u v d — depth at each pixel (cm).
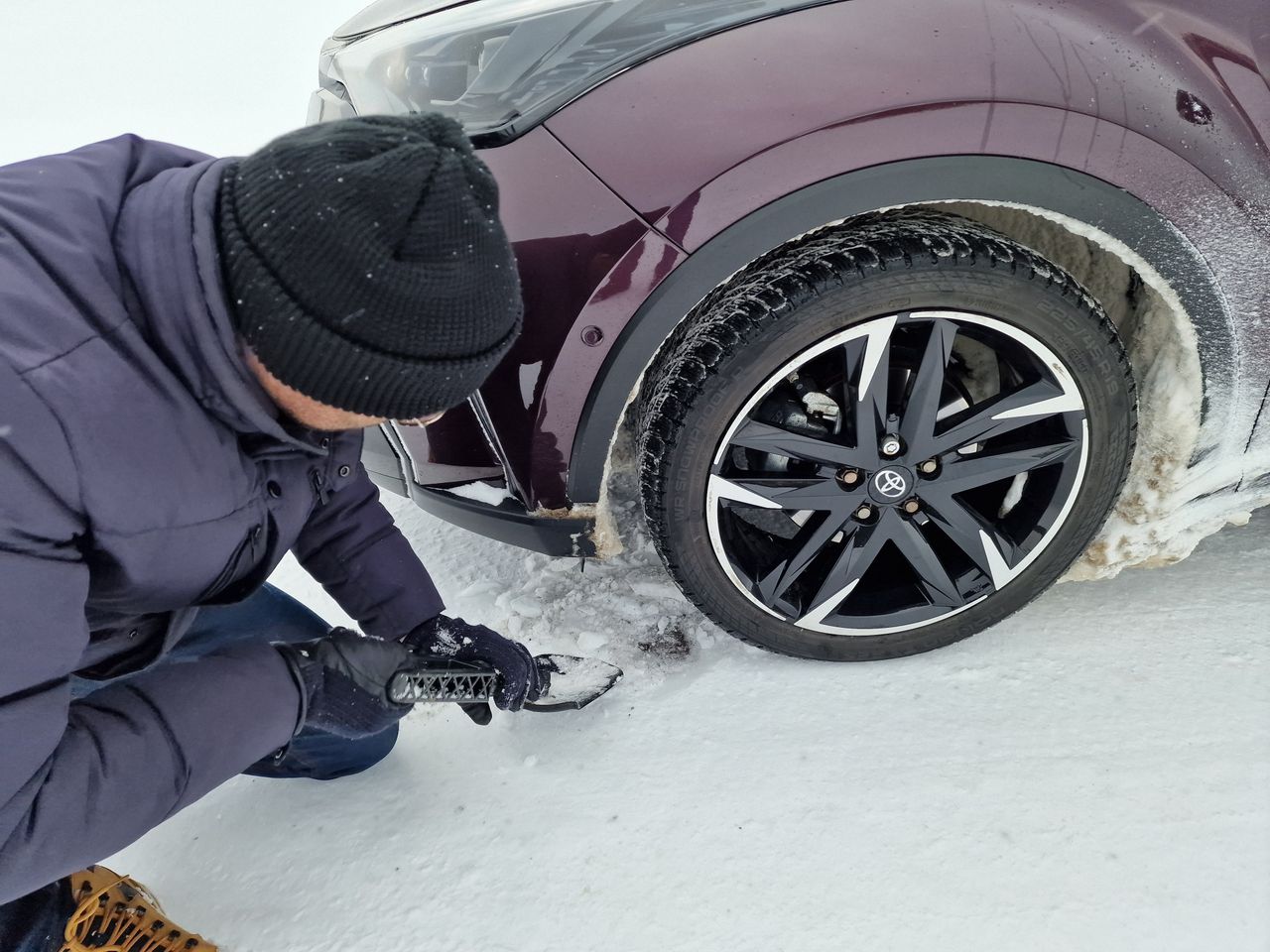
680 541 141
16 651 73
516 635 179
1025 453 139
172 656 132
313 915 134
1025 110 116
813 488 138
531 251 121
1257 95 123
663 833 139
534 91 125
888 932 123
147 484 78
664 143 118
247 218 70
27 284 73
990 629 166
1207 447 146
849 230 129
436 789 151
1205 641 158
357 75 151
